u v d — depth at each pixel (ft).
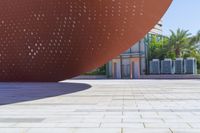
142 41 168.14
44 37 87.66
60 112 29.43
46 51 90.74
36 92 58.34
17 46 90.79
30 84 89.40
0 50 92.53
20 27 86.84
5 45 91.25
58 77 98.89
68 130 20.35
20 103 38.55
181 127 20.89
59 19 82.69
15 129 20.89
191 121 23.36
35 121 24.08
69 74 97.60
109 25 81.20
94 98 44.45
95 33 83.66
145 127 21.02
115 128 20.79
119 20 79.56
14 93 56.08
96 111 29.86
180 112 28.60
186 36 183.32
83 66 94.38
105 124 22.39
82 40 85.97
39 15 83.25
